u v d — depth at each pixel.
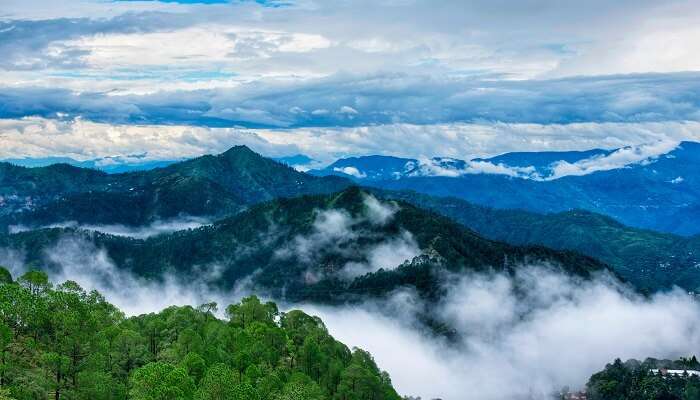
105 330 197.25
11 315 182.25
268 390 179.50
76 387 161.50
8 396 142.50
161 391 148.00
